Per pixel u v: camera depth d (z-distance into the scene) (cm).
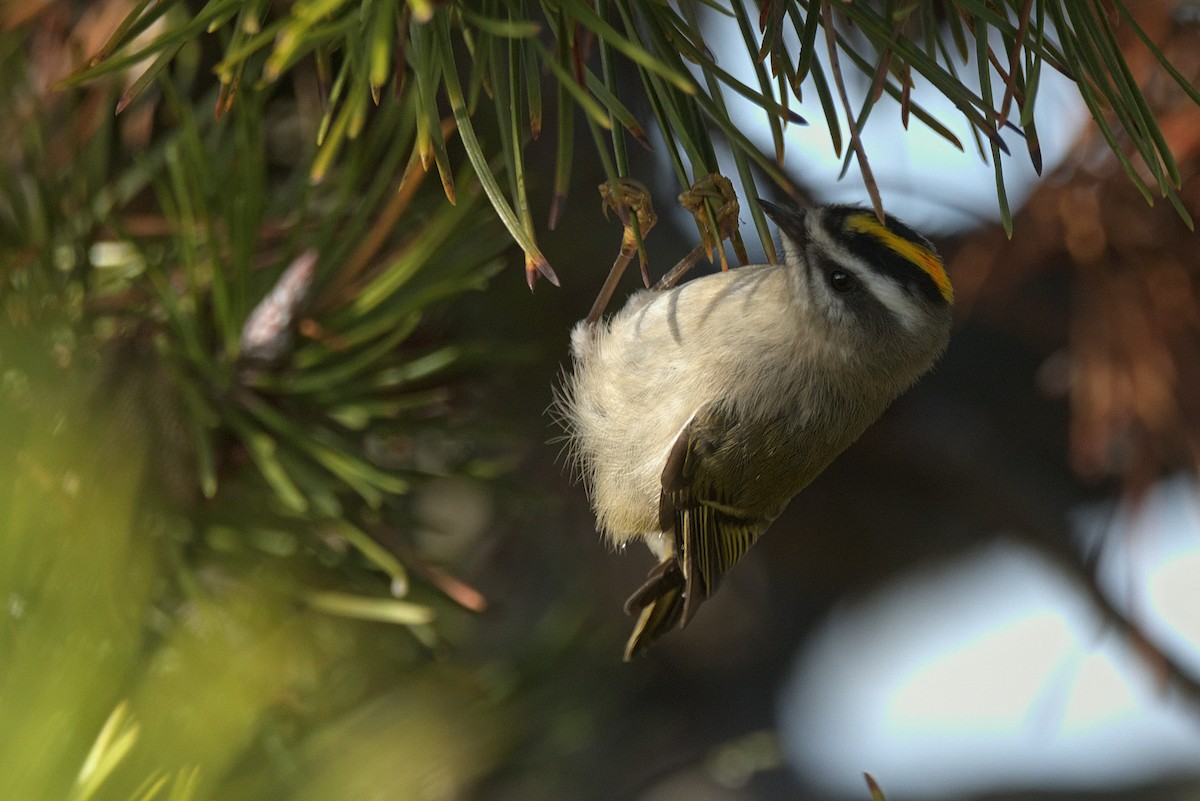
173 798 174
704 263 216
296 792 204
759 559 222
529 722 208
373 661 207
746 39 203
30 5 206
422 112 202
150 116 208
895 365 210
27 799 167
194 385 206
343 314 206
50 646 196
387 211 206
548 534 216
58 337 206
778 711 222
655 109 203
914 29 206
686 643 222
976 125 203
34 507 203
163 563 205
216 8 199
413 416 207
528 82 203
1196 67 208
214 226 206
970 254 210
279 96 210
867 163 201
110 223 206
